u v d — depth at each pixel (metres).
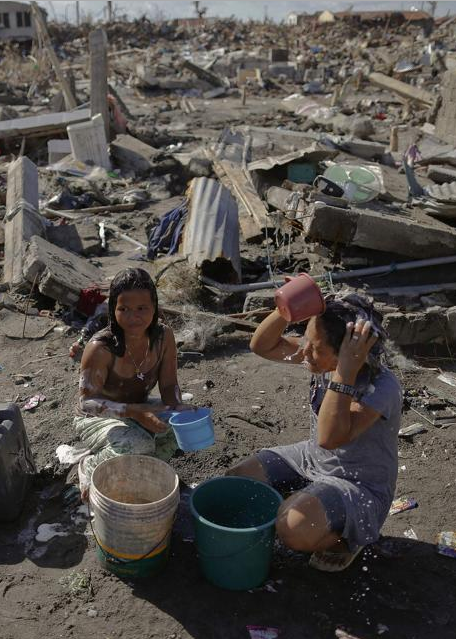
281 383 5.19
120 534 2.96
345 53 44.53
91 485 3.00
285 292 2.83
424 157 13.27
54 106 20.36
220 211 7.29
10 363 5.38
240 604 3.01
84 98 23.31
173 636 2.83
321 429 2.81
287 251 7.86
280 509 2.96
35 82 28.86
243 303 6.64
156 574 3.14
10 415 3.57
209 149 12.83
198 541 3.02
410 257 7.05
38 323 6.05
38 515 3.57
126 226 9.78
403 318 5.62
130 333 3.22
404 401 4.93
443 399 5.00
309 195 7.70
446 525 3.63
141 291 3.15
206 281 6.61
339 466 3.09
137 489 3.25
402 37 49.31
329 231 6.88
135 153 13.45
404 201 7.79
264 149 12.73
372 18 60.53
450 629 2.92
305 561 3.29
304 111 23.20
